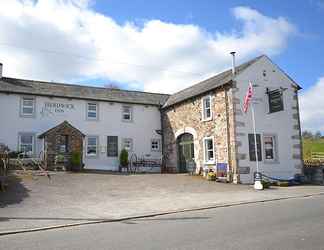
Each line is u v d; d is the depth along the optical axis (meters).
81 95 27.55
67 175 21.44
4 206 13.11
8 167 21.75
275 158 23.17
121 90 31.36
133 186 18.81
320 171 24.20
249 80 22.98
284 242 7.11
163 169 29.03
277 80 24.19
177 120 28.05
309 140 51.19
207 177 22.55
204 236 7.88
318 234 7.73
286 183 21.14
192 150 26.23
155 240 7.70
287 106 24.28
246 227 8.70
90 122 27.52
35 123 25.50
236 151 21.59
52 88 27.41
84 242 7.79
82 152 25.55
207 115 24.77
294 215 10.22
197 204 13.60
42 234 8.93
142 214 11.70
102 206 13.36
